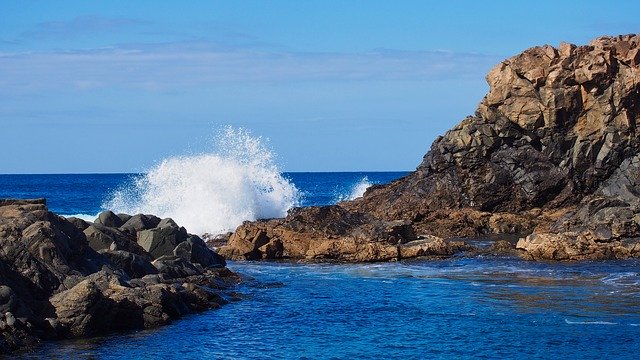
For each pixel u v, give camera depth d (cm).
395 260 4781
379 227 5028
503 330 2883
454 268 4428
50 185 19112
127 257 3381
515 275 4122
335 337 2808
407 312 3225
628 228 4853
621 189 5884
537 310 3212
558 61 6475
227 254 4988
